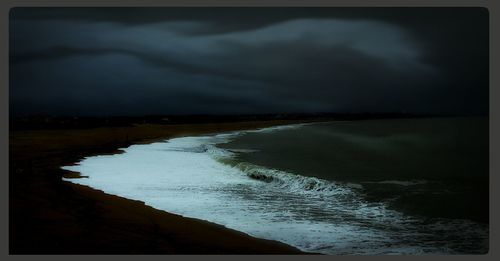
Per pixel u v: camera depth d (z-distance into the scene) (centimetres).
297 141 4244
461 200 1431
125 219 1093
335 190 1557
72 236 934
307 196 1480
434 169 2223
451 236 1038
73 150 2773
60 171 1872
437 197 1479
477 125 7969
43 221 1041
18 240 899
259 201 1388
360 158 2756
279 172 1814
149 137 4397
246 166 2003
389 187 1664
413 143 4072
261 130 6594
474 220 1180
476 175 2002
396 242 984
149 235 966
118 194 1441
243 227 1078
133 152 2809
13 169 1836
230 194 1491
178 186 1616
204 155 2698
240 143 3916
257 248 912
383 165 2398
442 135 5188
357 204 1366
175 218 1130
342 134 5525
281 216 1200
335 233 1048
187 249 884
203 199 1399
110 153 2698
